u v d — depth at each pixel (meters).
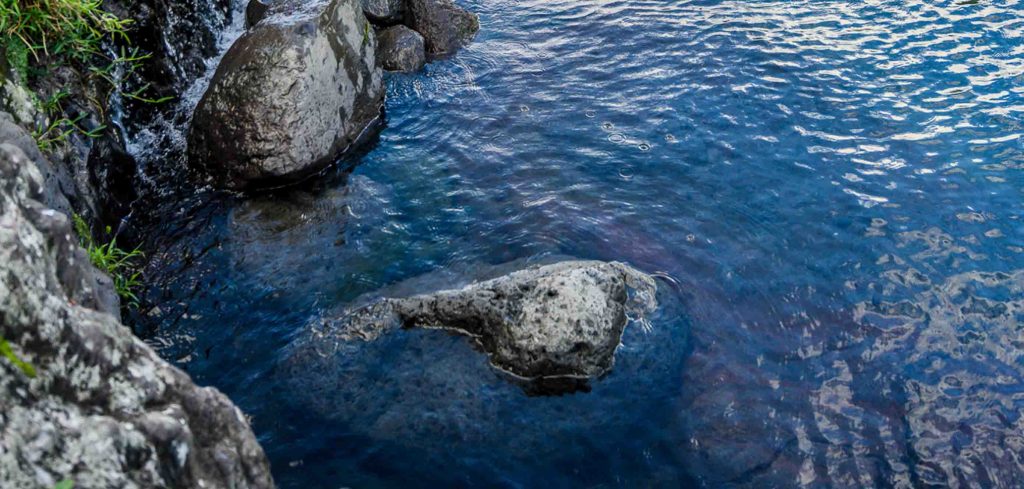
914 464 4.80
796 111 8.22
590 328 5.36
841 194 7.07
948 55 9.07
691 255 6.45
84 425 2.79
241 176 7.20
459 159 7.78
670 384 5.33
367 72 8.26
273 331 5.74
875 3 10.32
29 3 6.00
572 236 6.67
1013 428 5.00
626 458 4.84
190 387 3.31
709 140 7.86
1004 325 5.73
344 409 5.13
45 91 6.20
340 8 7.82
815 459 4.82
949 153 7.52
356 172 7.61
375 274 6.29
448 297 5.66
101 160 6.62
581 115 8.37
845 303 5.96
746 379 5.36
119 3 7.44
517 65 9.40
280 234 6.75
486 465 4.79
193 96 8.27
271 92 7.14
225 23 9.48
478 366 5.43
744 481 4.70
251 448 3.39
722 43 9.52
